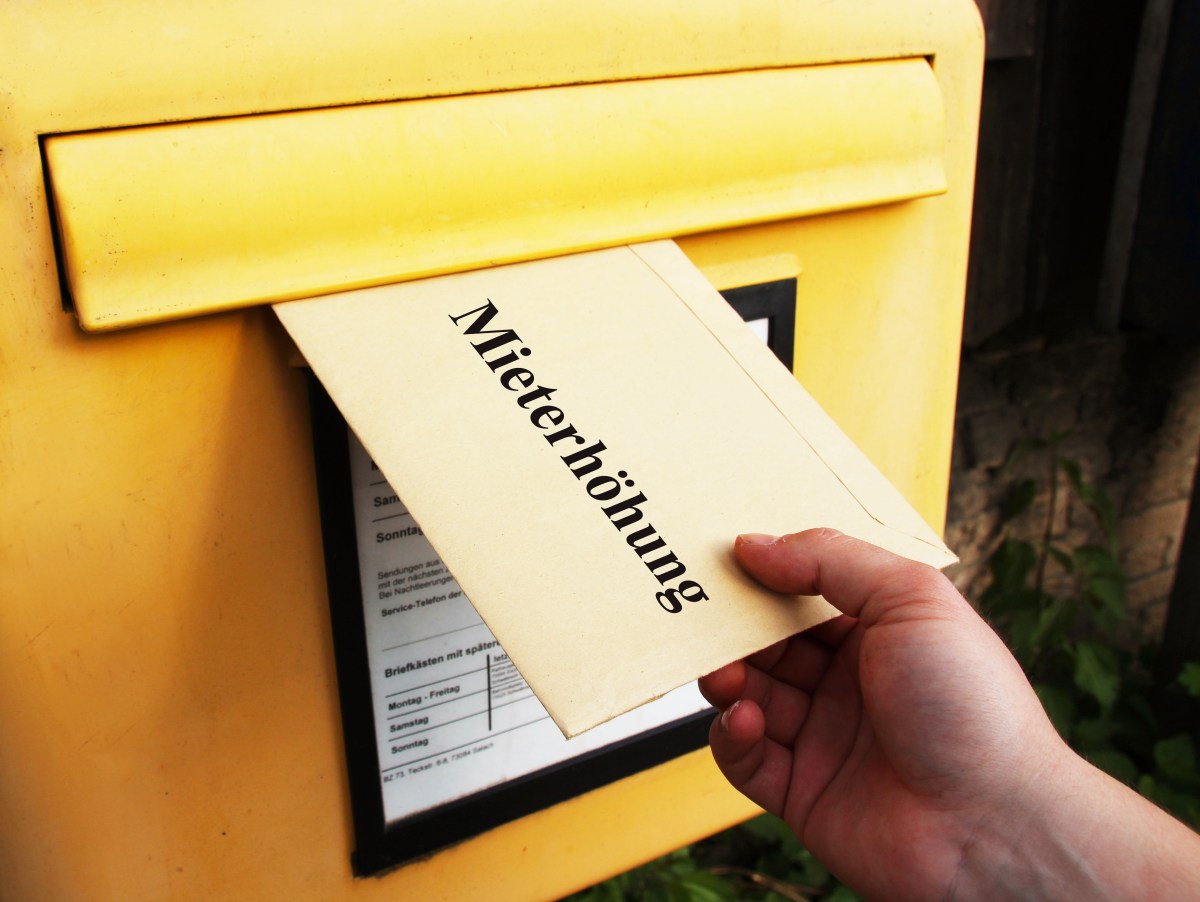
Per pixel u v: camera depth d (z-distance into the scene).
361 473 0.59
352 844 0.63
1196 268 1.04
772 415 0.58
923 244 0.68
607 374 0.57
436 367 0.55
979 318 1.19
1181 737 1.13
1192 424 1.38
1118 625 1.42
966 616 0.57
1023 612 1.20
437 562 0.61
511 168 0.57
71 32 0.51
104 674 0.56
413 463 0.53
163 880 0.60
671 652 0.52
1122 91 1.10
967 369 1.23
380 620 0.61
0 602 0.54
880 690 0.57
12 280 0.52
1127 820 0.56
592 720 0.50
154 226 0.52
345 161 0.55
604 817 0.69
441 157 0.56
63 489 0.54
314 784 0.62
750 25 0.61
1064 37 1.10
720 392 0.58
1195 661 1.21
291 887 0.62
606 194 0.59
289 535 0.58
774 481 0.57
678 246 0.62
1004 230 1.17
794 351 0.66
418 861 0.65
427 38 0.56
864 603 0.56
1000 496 1.31
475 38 0.56
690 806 0.72
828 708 0.64
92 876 0.58
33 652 0.55
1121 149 1.08
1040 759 0.57
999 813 0.57
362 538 0.59
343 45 0.54
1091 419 1.33
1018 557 1.21
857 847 0.60
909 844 0.58
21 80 0.51
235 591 0.58
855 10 0.63
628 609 0.52
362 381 0.54
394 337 0.55
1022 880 0.56
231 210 0.53
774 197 0.62
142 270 0.53
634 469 0.55
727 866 1.13
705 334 0.59
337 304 0.55
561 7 0.57
